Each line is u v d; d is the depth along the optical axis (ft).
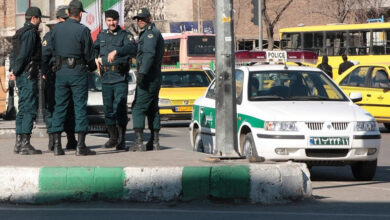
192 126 61.00
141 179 37.29
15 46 48.75
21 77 48.75
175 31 284.61
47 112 52.70
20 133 50.44
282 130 48.62
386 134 92.02
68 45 46.83
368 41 163.12
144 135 84.28
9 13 247.50
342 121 48.88
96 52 54.39
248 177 37.11
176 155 47.16
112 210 35.53
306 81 54.49
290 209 36.09
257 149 49.65
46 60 49.26
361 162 49.57
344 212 35.32
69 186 37.40
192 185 37.14
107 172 37.37
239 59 99.86
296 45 172.76
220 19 42.52
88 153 48.08
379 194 42.65
